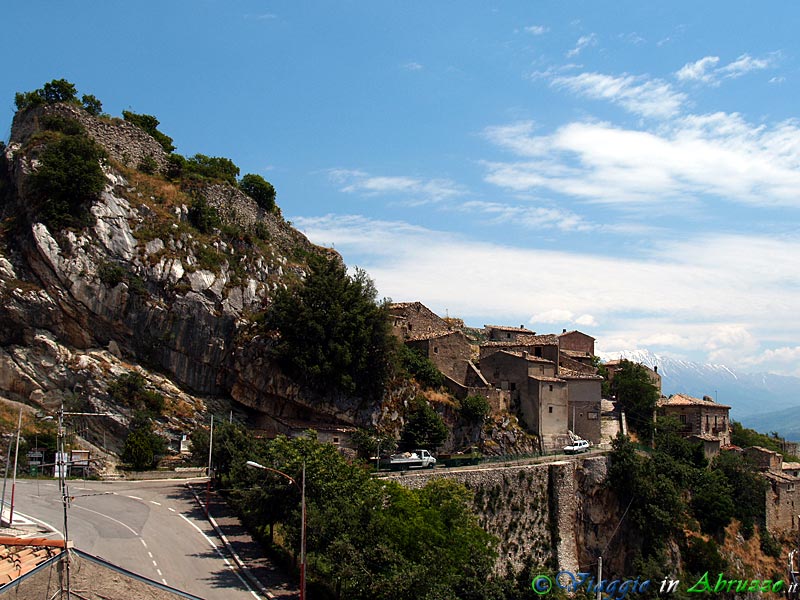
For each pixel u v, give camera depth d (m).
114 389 85.00
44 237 85.88
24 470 76.75
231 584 53.19
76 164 89.12
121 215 91.06
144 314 89.12
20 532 55.72
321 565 57.44
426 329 117.94
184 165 111.19
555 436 106.75
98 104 106.75
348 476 61.44
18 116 101.94
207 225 99.50
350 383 92.38
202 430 82.19
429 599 49.88
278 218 119.31
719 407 128.88
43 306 85.50
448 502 65.44
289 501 57.88
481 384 108.19
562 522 84.56
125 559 55.00
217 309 92.88
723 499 99.25
